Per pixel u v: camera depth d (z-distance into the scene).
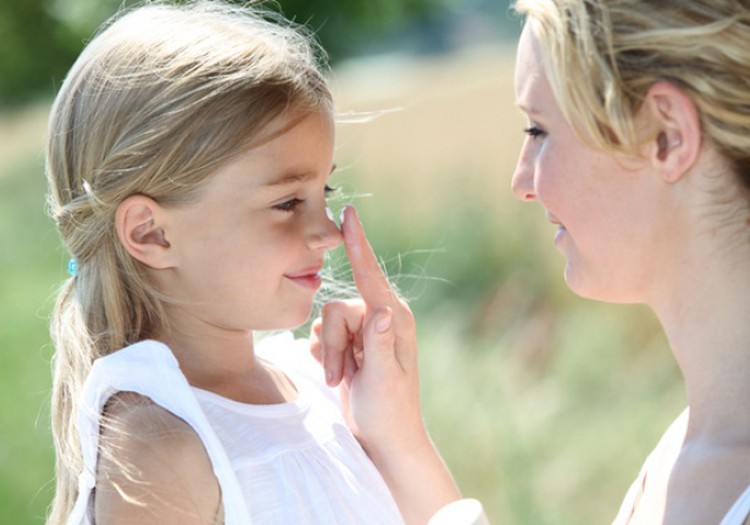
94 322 3.68
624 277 3.08
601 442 8.61
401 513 3.93
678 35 2.81
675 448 3.11
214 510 3.35
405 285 12.38
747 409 2.90
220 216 3.55
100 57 3.75
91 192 3.64
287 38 3.98
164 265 3.61
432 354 10.04
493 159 14.91
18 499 9.54
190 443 3.34
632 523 3.12
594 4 2.92
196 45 3.67
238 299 3.60
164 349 3.46
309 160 3.64
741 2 2.80
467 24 53.56
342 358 3.95
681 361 3.05
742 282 2.90
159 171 3.54
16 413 11.34
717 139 2.84
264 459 3.54
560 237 3.23
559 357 10.03
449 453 8.73
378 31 40.81
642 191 2.98
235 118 3.53
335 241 3.69
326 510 3.57
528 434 8.81
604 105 2.90
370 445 3.92
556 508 8.07
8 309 15.33
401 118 17.72
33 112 37.84
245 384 3.77
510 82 18.91
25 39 40.03
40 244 19.81
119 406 3.42
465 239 12.61
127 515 3.27
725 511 2.80
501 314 11.42
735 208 2.89
